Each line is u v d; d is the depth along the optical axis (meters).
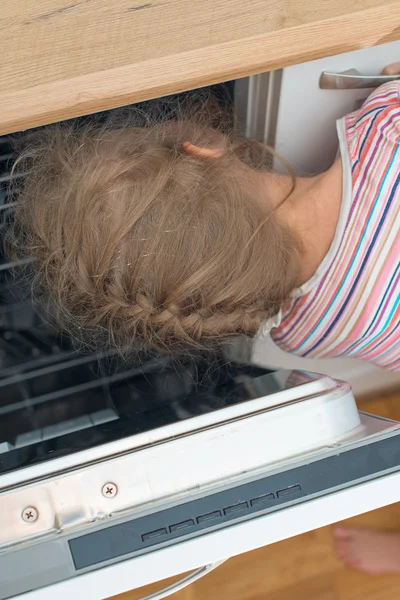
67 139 0.64
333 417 0.48
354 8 0.52
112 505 0.45
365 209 0.63
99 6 0.49
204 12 0.50
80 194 0.58
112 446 0.46
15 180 0.69
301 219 0.65
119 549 0.44
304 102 0.66
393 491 0.46
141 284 0.58
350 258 0.65
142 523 0.44
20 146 0.67
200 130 0.65
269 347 0.87
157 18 0.50
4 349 0.73
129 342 0.66
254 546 0.45
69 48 0.49
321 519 0.45
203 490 0.45
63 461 0.45
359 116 0.64
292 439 0.47
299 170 0.74
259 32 0.50
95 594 0.43
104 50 0.49
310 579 1.13
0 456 0.64
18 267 0.72
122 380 0.72
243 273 0.59
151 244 0.56
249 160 0.68
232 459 0.46
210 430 0.46
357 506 0.46
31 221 0.64
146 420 0.66
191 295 0.58
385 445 0.47
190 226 0.56
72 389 0.71
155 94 0.52
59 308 0.66
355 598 1.13
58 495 0.45
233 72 0.53
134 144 0.61
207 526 0.44
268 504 0.45
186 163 0.59
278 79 0.63
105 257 0.57
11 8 0.49
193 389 0.71
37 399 0.71
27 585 0.43
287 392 0.48
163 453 0.46
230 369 0.75
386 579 1.14
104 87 0.50
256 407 0.47
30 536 0.44
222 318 0.62
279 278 0.63
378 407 1.21
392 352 0.74
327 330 0.71
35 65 0.48
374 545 1.12
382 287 0.66
